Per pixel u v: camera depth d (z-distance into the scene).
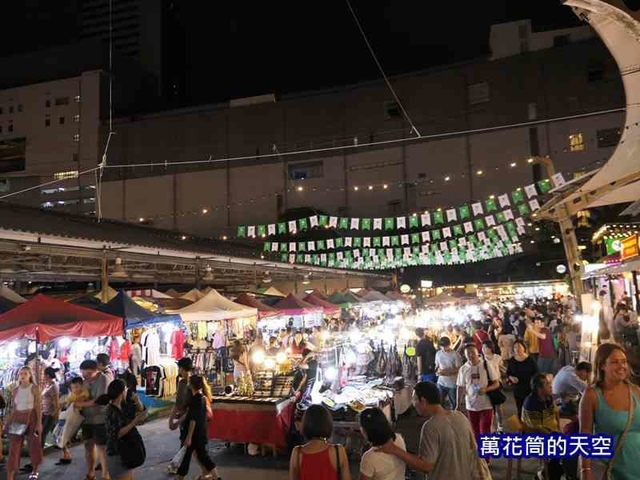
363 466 3.98
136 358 13.24
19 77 58.59
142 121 52.19
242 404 8.64
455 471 3.93
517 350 7.97
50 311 8.70
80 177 53.50
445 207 43.19
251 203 48.56
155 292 17.66
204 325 16.97
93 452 7.50
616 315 11.43
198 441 7.11
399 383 10.57
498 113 42.62
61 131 54.69
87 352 12.69
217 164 49.78
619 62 5.02
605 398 3.53
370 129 46.50
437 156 44.06
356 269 31.06
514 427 5.80
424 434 4.06
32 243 11.39
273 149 48.62
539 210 11.08
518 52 44.62
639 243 12.04
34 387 7.68
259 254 22.30
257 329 16.94
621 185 8.84
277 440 8.38
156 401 12.45
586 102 40.38
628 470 3.40
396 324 16.48
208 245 19.72
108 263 14.40
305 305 15.86
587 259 28.06
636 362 8.75
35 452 7.59
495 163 42.25
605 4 4.09
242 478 7.49
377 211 45.16
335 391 8.88
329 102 47.81
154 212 50.88
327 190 46.81
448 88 44.44
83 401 7.72
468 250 26.91
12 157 56.06
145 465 8.24
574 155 40.00
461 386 7.68
